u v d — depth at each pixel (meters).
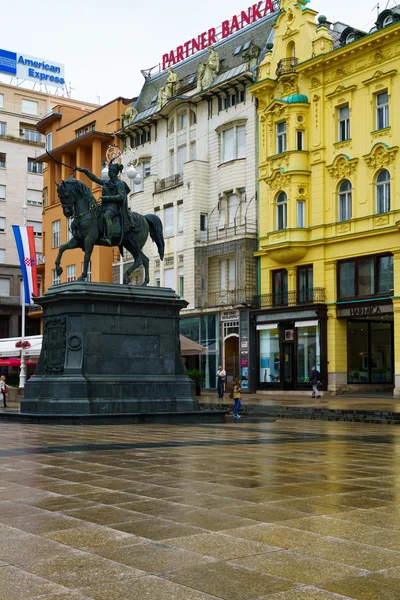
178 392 22.27
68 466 10.95
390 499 8.25
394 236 39.34
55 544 6.24
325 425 21.55
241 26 54.59
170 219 55.28
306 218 44.59
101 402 20.69
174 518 7.22
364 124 41.47
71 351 21.09
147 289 22.45
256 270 48.22
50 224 69.62
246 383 47.25
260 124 47.69
